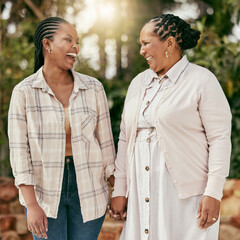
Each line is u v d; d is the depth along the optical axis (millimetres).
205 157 2242
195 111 2217
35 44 2387
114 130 6062
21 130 2277
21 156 2258
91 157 2375
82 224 2396
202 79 2236
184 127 2217
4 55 6328
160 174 2232
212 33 5605
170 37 2297
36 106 2291
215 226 2254
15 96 2289
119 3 7500
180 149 2213
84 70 6539
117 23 7469
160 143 2240
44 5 6805
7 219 4613
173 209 2207
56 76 2354
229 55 5246
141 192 2283
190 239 2180
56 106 2311
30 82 2312
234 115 5574
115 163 2475
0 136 6188
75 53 2332
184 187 2203
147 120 2291
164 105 2234
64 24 2330
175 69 2299
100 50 7473
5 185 4914
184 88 2248
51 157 2289
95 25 7164
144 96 2355
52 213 2293
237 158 5516
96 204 2367
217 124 2191
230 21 7336
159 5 8742
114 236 4117
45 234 2229
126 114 2398
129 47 8219
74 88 2357
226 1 6242
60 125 2295
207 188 2158
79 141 2326
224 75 5293
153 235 2240
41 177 2312
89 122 2367
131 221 2305
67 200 2357
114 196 2422
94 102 2412
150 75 2375
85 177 2340
